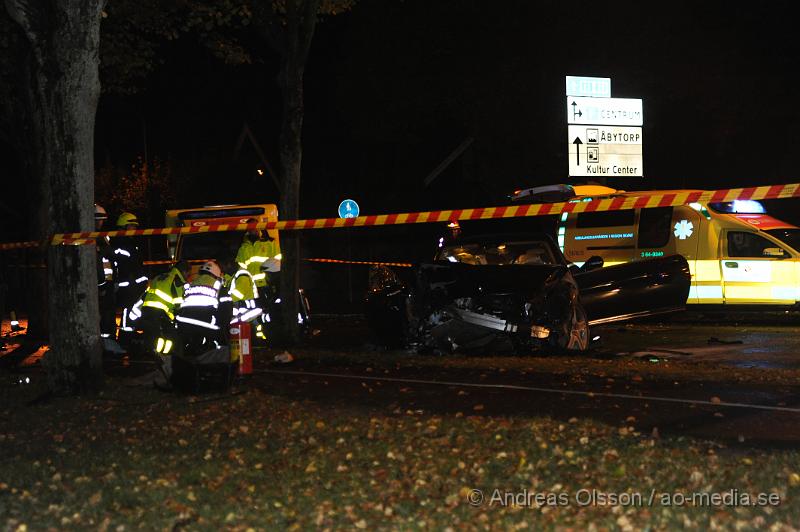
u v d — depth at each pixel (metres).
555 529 4.82
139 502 5.50
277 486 5.76
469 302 11.73
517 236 13.34
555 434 6.91
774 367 10.95
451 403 8.61
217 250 16.48
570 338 11.88
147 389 9.48
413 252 33.59
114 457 6.65
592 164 26.34
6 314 26.55
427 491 5.54
